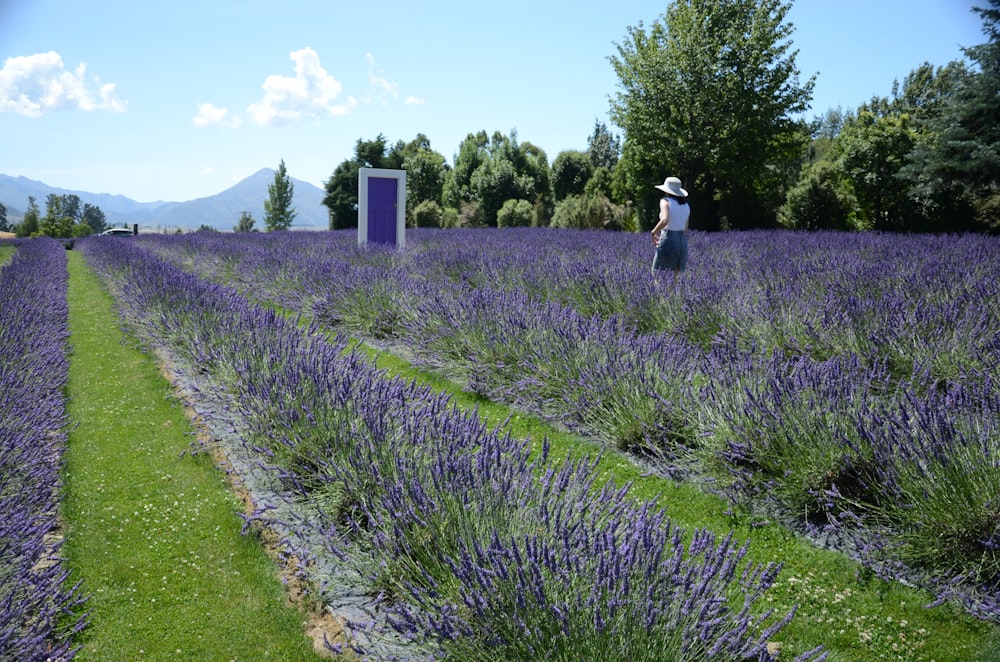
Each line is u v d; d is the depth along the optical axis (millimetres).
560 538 2234
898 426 3051
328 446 3473
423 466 3010
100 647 2393
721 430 3656
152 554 3012
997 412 3117
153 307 7406
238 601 2670
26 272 11094
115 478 3830
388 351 6812
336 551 2707
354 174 52969
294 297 9336
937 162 21969
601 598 1947
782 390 3574
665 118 27797
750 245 12852
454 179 53531
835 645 2328
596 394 4289
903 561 2777
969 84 21516
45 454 3756
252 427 3961
